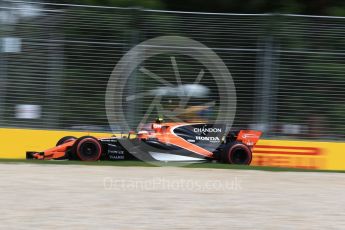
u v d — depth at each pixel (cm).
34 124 4862
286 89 4853
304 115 4838
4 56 4803
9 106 4825
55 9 4875
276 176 3781
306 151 4803
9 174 3431
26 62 4841
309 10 6894
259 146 4806
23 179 3256
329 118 4831
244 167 4250
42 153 4422
